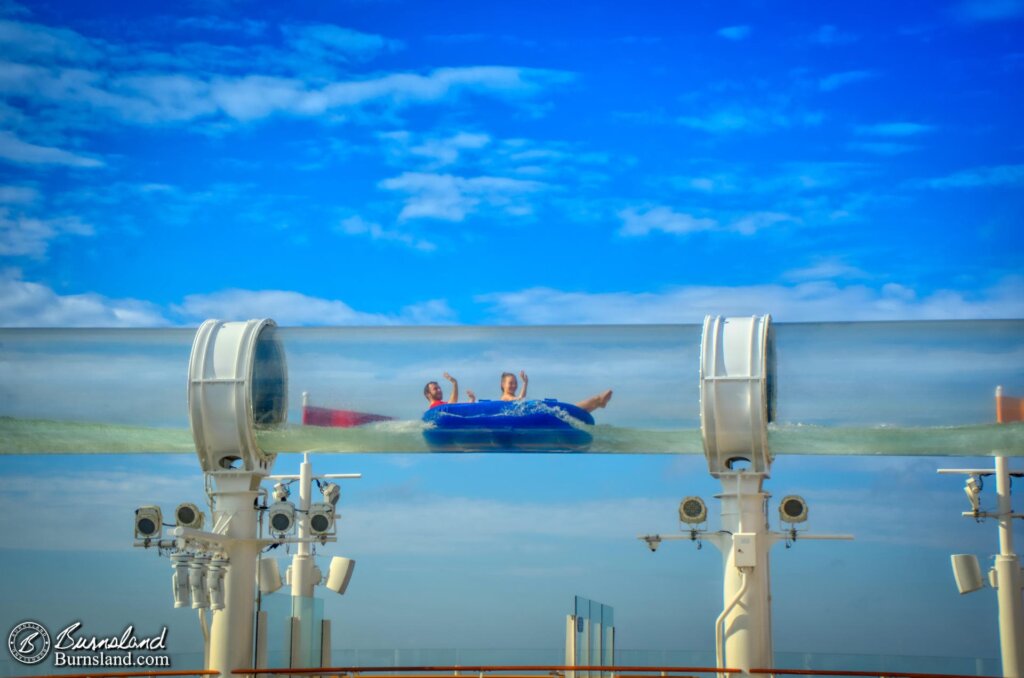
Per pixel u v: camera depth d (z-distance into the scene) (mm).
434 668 31031
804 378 30719
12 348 33375
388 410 31766
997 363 30484
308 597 35094
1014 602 34438
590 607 34125
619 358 31656
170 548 30156
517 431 31438
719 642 29328
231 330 31203
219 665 30156
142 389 32938
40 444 33188
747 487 29797
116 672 31719
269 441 31328
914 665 33969
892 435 30469
